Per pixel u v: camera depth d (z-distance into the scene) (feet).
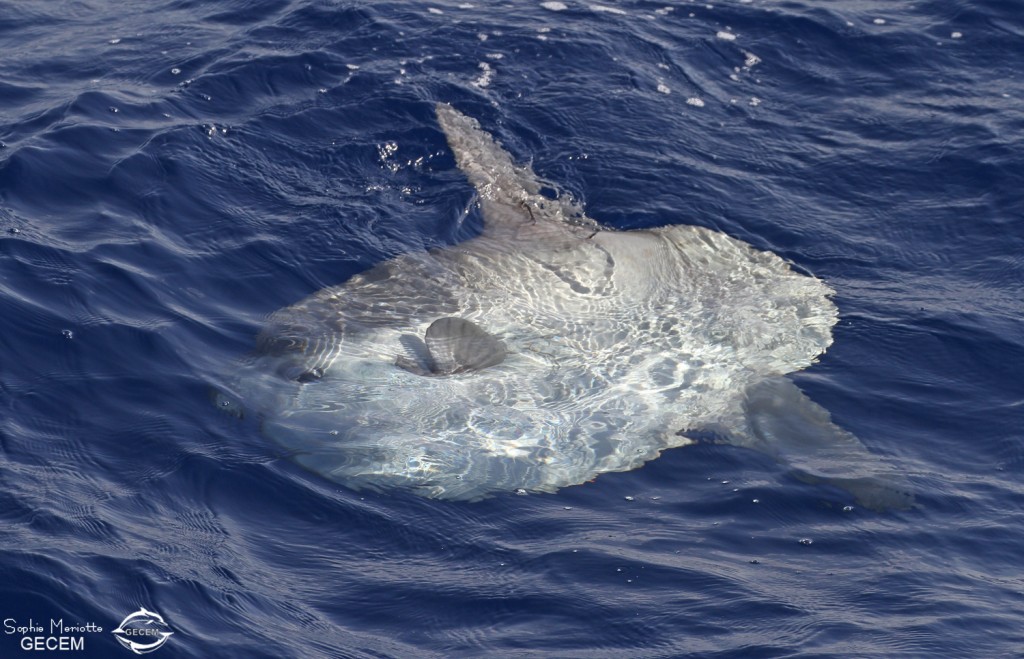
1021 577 23.40
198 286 31.40
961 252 34.76
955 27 46.47
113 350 28.50
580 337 28.89
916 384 29.19
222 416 26.48
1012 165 38.34
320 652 20.95
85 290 30.50
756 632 21.81
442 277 31.37
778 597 22.71
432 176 37.04
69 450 25.23
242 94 40.68
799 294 32.09
